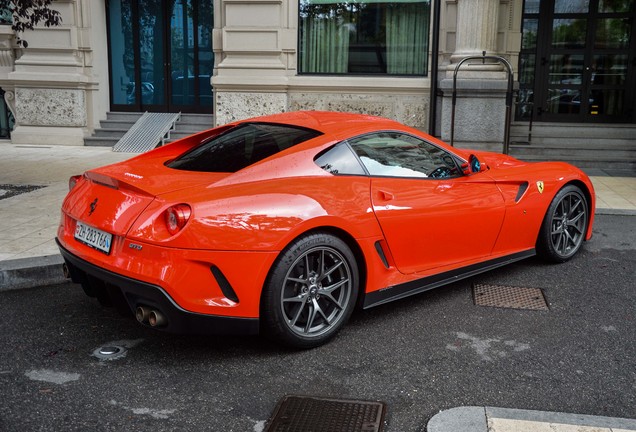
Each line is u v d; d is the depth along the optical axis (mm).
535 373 3357
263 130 4148
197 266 3186
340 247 3641
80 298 4516
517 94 11570
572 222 5359
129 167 3955
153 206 3264
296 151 3764
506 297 4539
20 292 4652
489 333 3895
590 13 12109
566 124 11773
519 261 5426
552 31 12250
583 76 12297
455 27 11406
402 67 12078
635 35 12031
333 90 12016
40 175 9219
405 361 3502
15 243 5477
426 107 11875
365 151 4035
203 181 3553
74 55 12953
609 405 3020
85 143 13109
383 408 2984
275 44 11930
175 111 13836
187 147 4508
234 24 11922
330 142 3896
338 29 12109
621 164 10438
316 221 3494
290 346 3572
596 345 3717
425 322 4070
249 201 3352
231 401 3051
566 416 2795
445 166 4477
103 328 3939
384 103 11969
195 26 13633
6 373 3309
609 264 5332
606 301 4461
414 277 4160
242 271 3271
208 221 3203
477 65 10688
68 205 3836
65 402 3012
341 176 3814
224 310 3270
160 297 3143
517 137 11336
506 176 4797
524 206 4832
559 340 3791
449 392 3150
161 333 3865
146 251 3186
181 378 3277
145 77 13875
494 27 10867
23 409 2934
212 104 13773
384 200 3908
